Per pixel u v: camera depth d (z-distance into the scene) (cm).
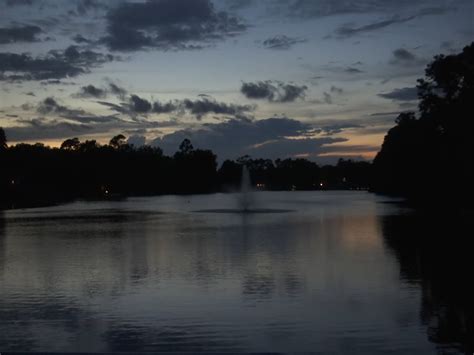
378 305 1134
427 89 5656
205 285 1353
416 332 946
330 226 3044
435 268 1572
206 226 3127
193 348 880
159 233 2719
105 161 12769
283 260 1742
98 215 4412
